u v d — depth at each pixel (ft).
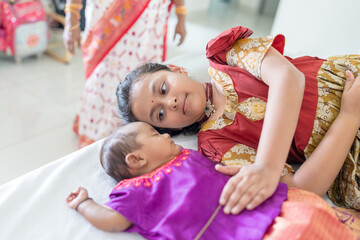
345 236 2.22
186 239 2.39
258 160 2.56
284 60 3.07
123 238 2.59
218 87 3.44
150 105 3.30
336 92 3.19
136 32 5.25
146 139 2.89
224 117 3.37
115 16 5.04
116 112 3.92
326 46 5.95
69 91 7.94
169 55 10.27
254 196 2.39
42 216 2.75
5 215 2.73
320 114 3.12
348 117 2.91
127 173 2.91
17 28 8.28
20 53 8.73
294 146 3.23
